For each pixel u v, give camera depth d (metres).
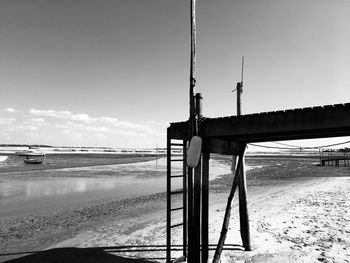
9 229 11.29
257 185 24.64
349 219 11.02
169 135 7.02
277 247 8.12
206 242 6.16
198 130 6.17
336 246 8.11
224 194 19.39
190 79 6.38
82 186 24.84
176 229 10.58
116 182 28.09
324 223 10.52
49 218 13.07
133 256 8.01
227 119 5.92
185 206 7.43
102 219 12.73
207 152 6.17
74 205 16.22
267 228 9.98
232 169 8.12
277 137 6.77
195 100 6.29
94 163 62.62
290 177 31.59
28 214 13.96
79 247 9.02
